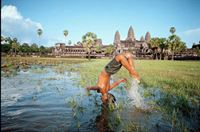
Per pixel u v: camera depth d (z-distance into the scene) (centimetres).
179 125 574
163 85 1316
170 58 11556
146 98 938
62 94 1013
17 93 1023
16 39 11138
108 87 838
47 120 603
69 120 607
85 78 1692
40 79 1642
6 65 3050
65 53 14075
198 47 11500
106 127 554
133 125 567
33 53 13938
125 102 844
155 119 630
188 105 805
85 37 9062
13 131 514
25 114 656
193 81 1481
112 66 818
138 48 12938
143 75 1983
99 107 763
